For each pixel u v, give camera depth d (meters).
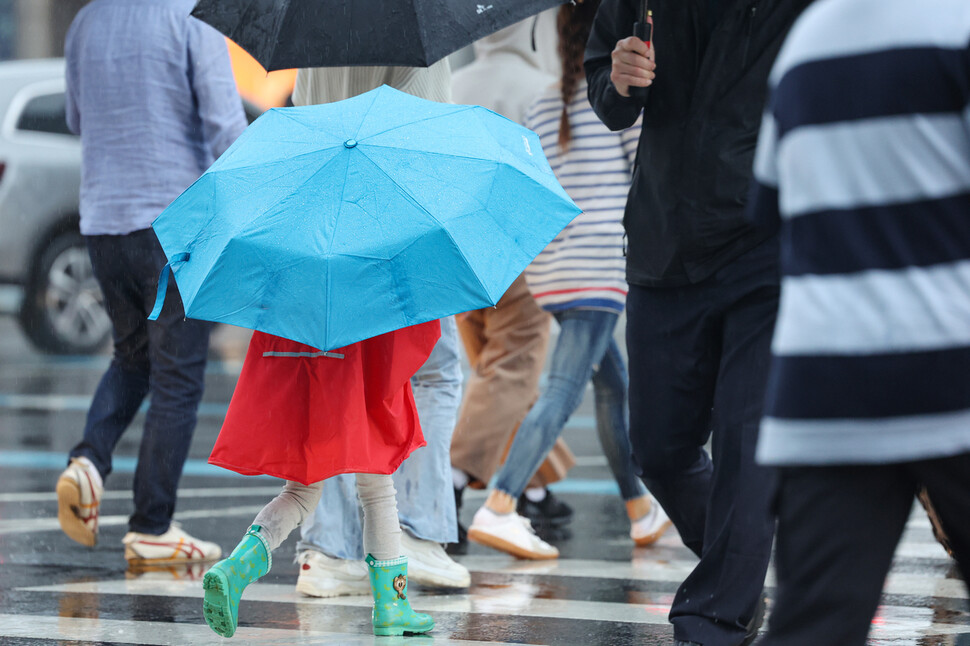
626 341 12.88
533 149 13.11
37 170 43.69
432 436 16.42
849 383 7.39
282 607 15.38
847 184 7.52
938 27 7.43
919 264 7.41
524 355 20.34
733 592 11.67
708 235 11.90
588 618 14.59
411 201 11.77
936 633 13.82
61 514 18.67
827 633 7.61
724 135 11.88
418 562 16.23
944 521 7.91
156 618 14.55
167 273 12.25
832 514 7.59
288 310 11.46
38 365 45.31
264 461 12.36
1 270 43.97
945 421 7.32
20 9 94.38
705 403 12.58
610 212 18.81
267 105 44.53
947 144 7.39
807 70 7.70
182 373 18.42
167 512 18.41
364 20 14.25
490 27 14.59
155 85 18.77
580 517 23.06
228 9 14.84
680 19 12.07
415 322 11.52
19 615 14.70
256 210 11.73
